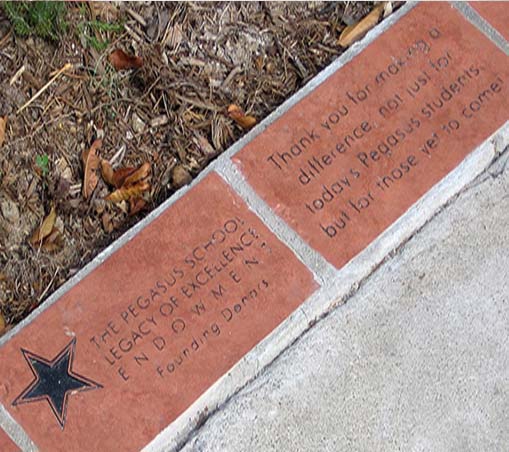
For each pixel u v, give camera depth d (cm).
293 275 57
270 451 53
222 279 56
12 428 53
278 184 59
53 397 53
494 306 57
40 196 59
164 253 57
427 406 55
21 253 57
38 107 60
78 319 55
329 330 56
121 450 52
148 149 60
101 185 59
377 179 59
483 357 56
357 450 53
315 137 60
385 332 56
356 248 58
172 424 53
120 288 56
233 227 58
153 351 54
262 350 55
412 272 58
